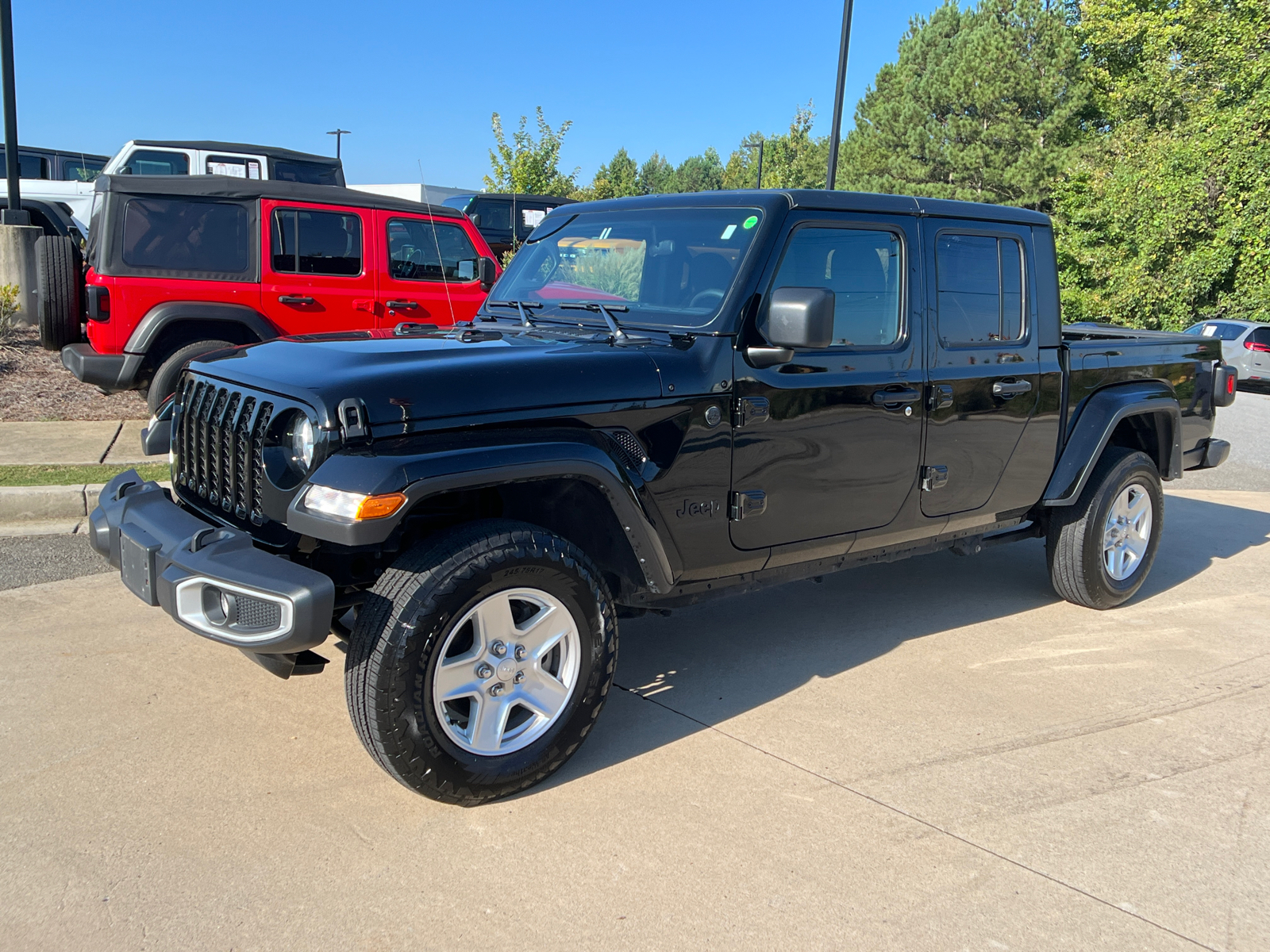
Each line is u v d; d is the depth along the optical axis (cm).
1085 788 321
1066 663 430
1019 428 440
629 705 374
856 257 375
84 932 236
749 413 343
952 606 506
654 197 395
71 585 471
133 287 739
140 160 1295
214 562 269
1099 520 478
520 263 426
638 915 250
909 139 3288
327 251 805
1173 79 3095
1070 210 2741
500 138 1858
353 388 275
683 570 343
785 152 6231
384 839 279
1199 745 354
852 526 388
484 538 286
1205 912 260
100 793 297
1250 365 2020
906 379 389
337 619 323
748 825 292
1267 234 2380
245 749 327
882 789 316
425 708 277
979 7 3325
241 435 302
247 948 233
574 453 294
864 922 250
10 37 1115
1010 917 254
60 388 910
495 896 255
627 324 360
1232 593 543
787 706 377
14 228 1145
